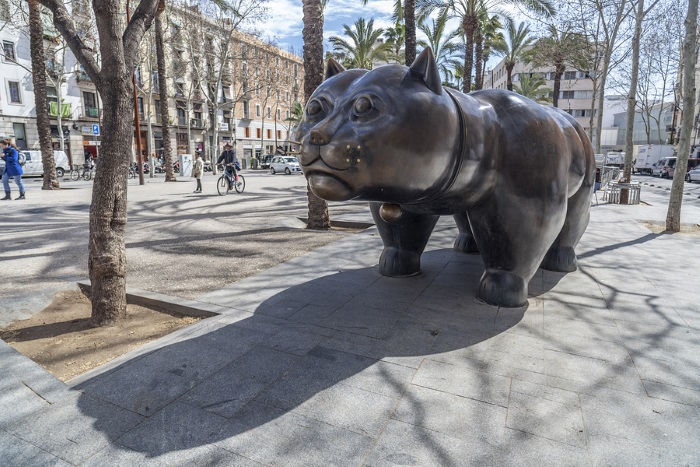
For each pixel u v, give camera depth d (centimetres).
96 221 347
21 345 314
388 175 253
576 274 470
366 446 195
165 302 390
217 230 778
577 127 431
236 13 2473
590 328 324
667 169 2809
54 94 3209
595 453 190
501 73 5697
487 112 315
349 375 256
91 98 3472
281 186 1859
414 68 265
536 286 423
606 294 401
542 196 324
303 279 452
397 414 219
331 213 1019
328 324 332
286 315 351
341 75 269
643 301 383
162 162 3475
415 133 252
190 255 585
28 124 3061
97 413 220
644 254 572
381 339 305
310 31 737
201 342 301
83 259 564
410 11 1170
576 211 452
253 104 5069
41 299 402
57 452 193
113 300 355
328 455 190
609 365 268
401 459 187
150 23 361
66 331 342
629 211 1052
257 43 3900
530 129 319
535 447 194
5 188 1214
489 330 320
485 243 358
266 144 5316
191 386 245
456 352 285
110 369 264
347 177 247
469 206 330
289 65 5344
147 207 1111
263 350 288
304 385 246
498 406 225
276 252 598
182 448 195
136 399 232
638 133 5838
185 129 4247
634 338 307
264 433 204
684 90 757
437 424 211
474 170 299
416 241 448
